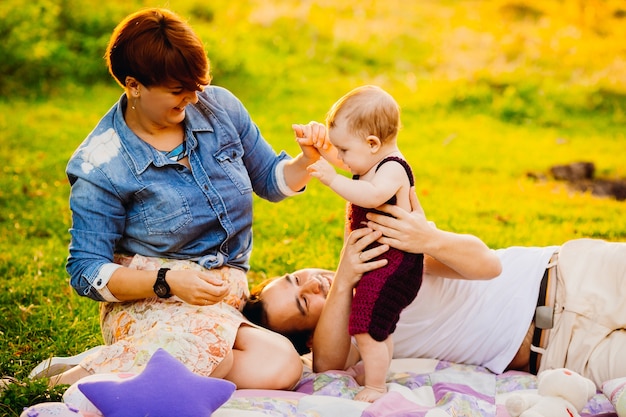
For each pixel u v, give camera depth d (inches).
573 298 142.3
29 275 205.2
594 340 139.5
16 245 235.6
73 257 132.3
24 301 191.8
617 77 491.5
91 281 130.0
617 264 142.2
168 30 123.5
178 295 127.7
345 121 131.0
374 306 133.3
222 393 114.6
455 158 369.1
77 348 164.4
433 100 458.3
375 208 136.6
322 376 139.3
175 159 136.5
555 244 252.2
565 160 370.0
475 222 274.7
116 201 132.6
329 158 143.6
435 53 538.9
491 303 146.8
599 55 538.3
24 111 397.7
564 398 120.1
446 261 137.6
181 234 135.2
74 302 188.5
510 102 453.4
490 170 354.0
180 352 125.5
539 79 486.6
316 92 463.8
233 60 472.7
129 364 124.9
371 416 122.7
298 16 555.8
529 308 145.5
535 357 145.6
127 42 123.7
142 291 128.8
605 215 286.8
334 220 269.3
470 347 147.0
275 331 150.8
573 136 417.7
